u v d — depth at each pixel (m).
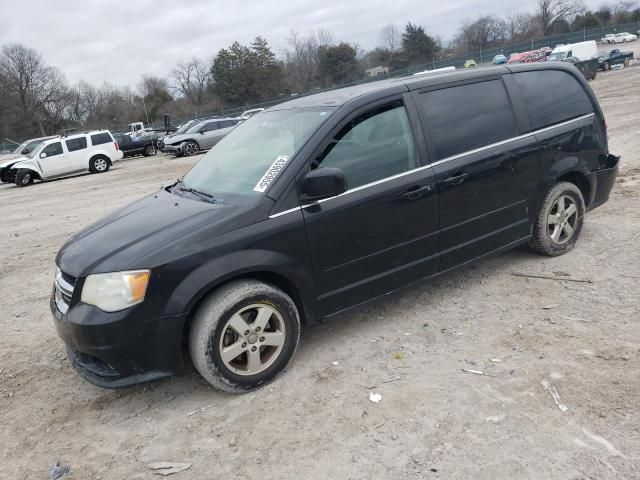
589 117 4.98
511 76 4.56
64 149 21.47
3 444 3.20
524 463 2.55
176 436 3.07
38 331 4.85
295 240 3.40
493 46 89.25
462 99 4.22
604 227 5.64
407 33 81.25
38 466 2.96
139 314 3.05
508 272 4.77
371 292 3.80
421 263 3.98
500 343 3.63
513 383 3.17
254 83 73.31
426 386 3.24
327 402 3.20
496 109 4.38
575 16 87.31
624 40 64.69
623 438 2.63
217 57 74.12
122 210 4.13
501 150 4.29
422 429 2.87
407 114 3.92
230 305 3.20
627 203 6.41
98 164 22.19
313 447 2.83
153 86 91.38
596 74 36.25
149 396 3.53
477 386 3.18
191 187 4.10
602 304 3.98
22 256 7.82
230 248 3.21
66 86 88.19
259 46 73.31
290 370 3.60
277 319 3.43
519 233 4.57
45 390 3.77
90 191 15.26
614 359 3.27
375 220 3.68
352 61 79.31
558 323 3.80
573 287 4.32
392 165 3.79
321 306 3.61
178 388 3.58
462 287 4.59
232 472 2.73
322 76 79.94
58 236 9.06
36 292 6.01
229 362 3.29
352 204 3.58
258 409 3.22
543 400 2.98
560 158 4.70
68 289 3.27
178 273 3.10
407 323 4.07
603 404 2.89
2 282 6.56
